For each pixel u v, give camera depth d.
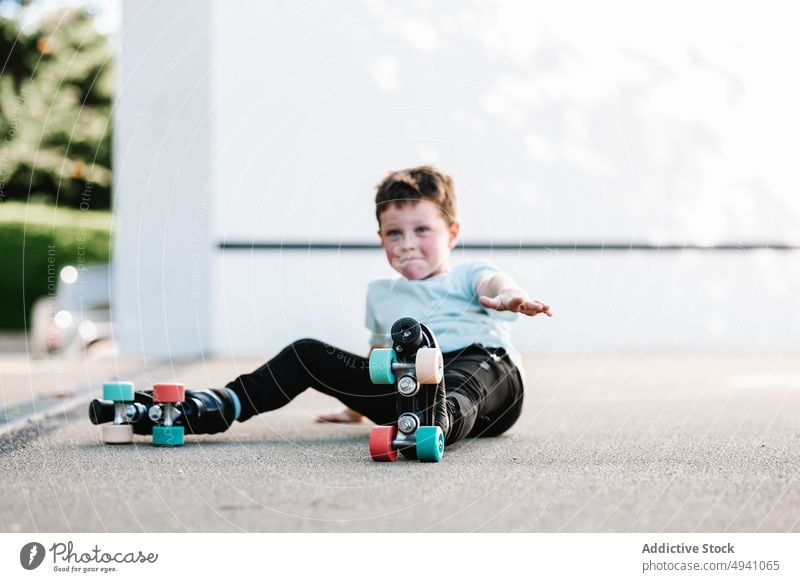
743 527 1.73
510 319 2.73
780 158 7.68
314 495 1.92
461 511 1.81
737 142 7.67
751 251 7.67
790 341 7.70
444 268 2.95
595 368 5.79
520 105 7.52
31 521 1.77
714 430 2.95
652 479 2.07
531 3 7.51
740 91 7.67
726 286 7.65
